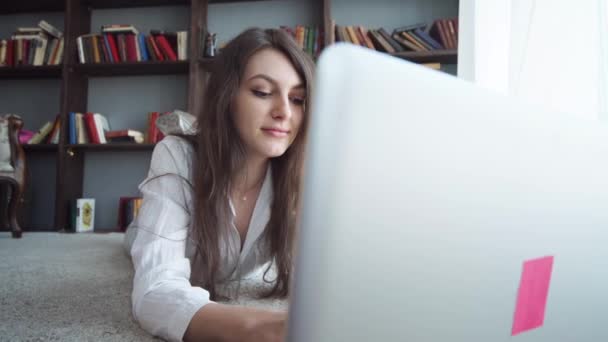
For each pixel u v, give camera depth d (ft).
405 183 0.79
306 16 10.21
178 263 2.11
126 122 10.77
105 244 6.83
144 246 2.17
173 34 9.83
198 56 9.63
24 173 8.41
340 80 0.71
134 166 10.64
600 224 1.18
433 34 9.29
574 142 1.10
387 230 0.78
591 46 3.30
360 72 0.72
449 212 0.86
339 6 10.13
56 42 10.36
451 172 0.85
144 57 9.96
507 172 0.95
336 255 0.74
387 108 0.75
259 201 2.95
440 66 9.07
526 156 0.99
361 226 0.75
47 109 11.03
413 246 0.82
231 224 2.78
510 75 3.85
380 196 0.76
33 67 10.10
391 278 0.80
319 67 0.71
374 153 0.75
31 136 10.34
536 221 1.02
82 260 4.94
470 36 4.25
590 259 1.17
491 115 0.91
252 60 2.24
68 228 9.82
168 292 1.80
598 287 1.21
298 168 2.77
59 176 9.70
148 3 10.63
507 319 1.00
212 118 2.56
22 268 4.33
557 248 1.08
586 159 1.13
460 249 0.89
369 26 10.02
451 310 0.89
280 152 2.27
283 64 2.21
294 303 0.75
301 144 2.61
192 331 1.64
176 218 2.35
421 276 0.83
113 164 10.68
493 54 4.04
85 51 10.08
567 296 1.14
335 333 0.76
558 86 3.40
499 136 0.93
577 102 3.32
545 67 3.47
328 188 0.72
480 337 0.95
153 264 2.07
